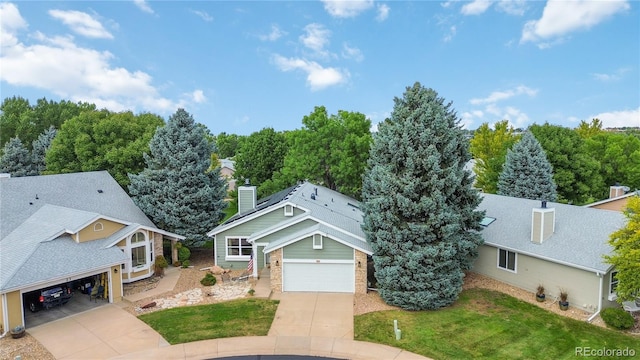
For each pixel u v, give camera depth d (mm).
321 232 19562
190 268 24531
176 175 25438
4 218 20797
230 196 48000
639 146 40938
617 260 15273
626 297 15445
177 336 15234
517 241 20859
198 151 26625
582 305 17688
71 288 20141
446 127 18875
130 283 21547
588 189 36094
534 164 33062
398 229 18312
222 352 14086
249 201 27219
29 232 19766
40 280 15953
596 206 28969
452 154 19328
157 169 26328
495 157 41219
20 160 46469
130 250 21297
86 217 20016
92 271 17906
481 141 46219
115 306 18281
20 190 22859
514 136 47281
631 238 14906
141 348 14320
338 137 34562
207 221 26328
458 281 18422
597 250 17781
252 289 20250
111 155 31000
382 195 18859
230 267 24250
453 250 17797
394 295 17844
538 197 32844
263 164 47594
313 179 35344
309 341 14906
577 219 20484
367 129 35344
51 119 57875
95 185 26031
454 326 16219
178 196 25469
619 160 39156
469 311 17750
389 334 15500
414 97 18969
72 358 13586
